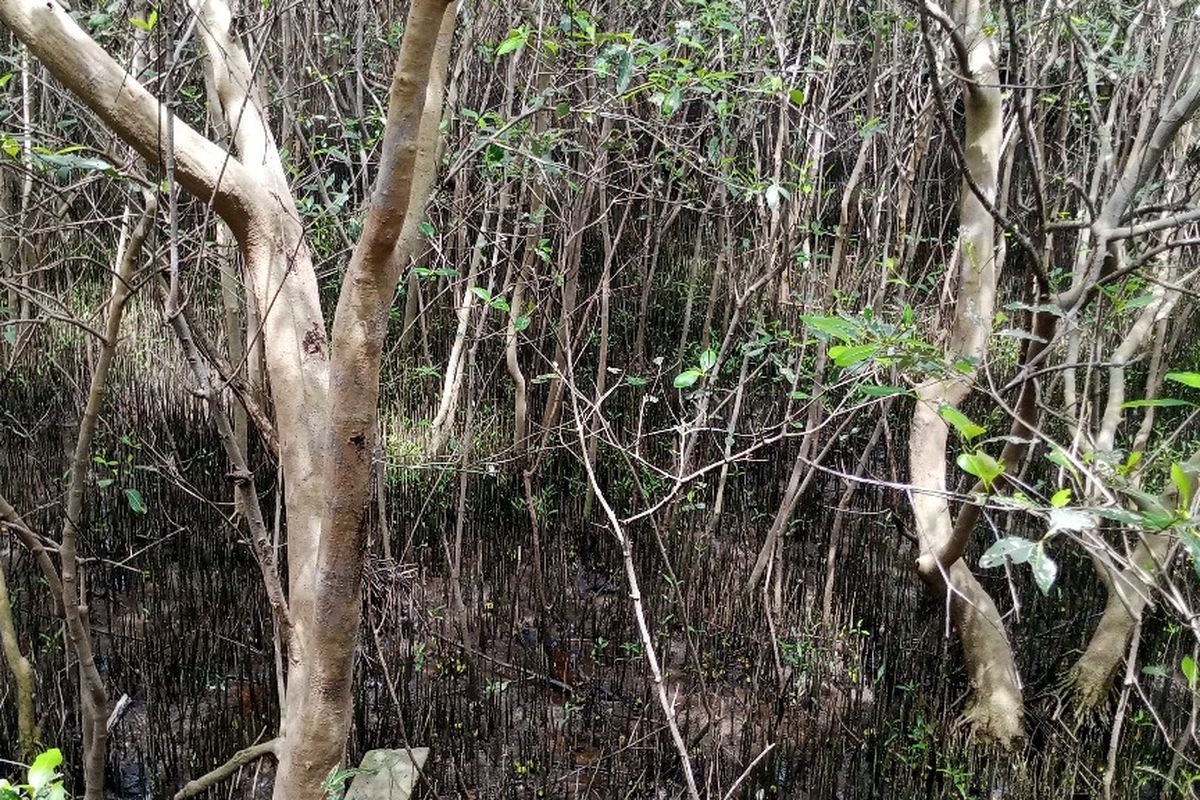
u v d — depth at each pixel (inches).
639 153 256.8
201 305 237.0
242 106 88.4
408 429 235.5
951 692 176.7
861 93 216.5
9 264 213.6
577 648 191.2
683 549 204.2
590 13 168.1
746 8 168.6
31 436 218.2
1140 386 233.5
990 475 54.2
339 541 72.9
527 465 212.5
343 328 68.5
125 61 125.9
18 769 144.4
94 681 104.8
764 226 202.1
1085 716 166.6
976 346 141.1
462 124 169.0
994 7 176.4
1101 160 113.0
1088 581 202.7
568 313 207.2
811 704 177.2
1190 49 131.6
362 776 135.1
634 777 156.5
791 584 208.8
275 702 165.0
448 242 224.4
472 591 202.8
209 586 192.9
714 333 254.1
